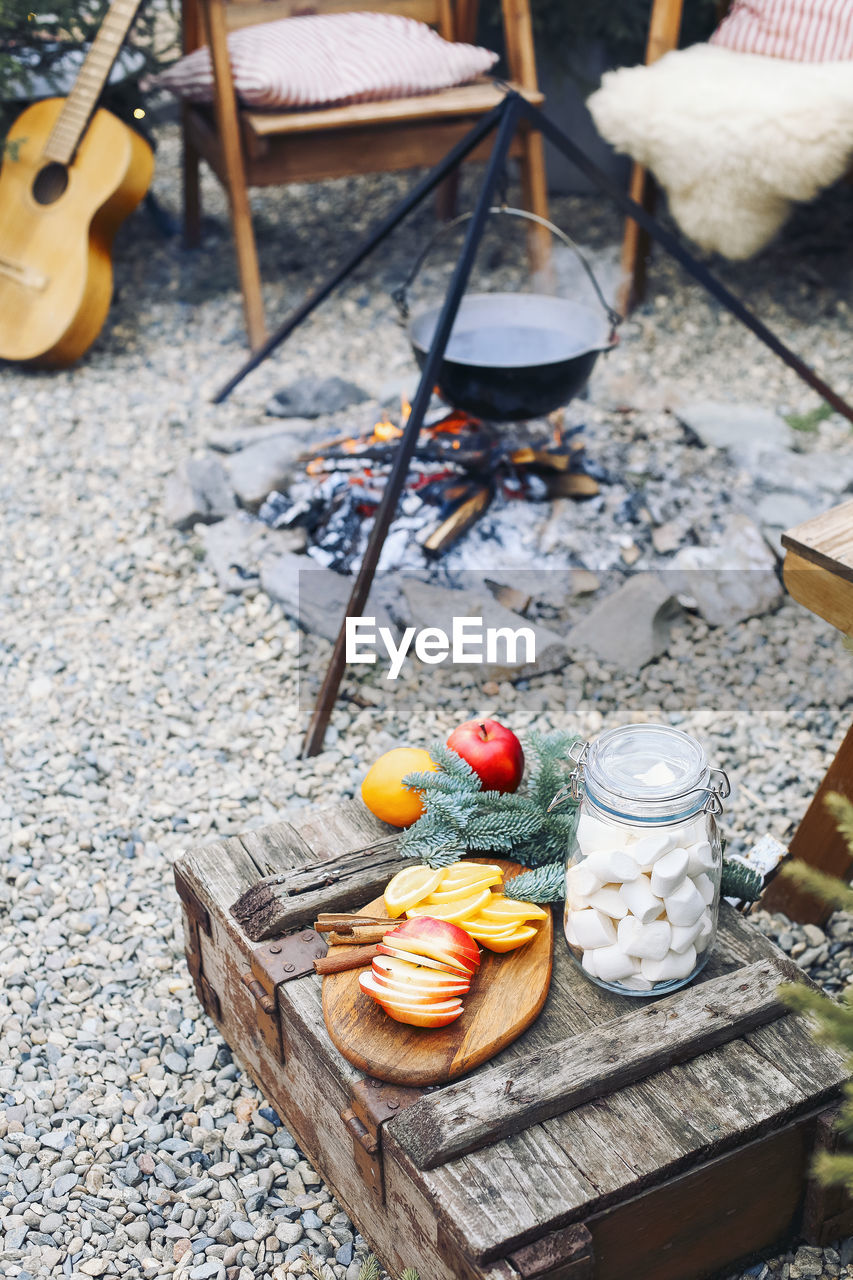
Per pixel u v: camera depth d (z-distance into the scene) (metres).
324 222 3.99
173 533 2.63
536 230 3.42
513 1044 1.20
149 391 3.13
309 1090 1.30
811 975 1.69
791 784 2.01
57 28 3.26
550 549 2.49
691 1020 1.19
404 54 3.15
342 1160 1.28
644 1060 1.15
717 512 2.59
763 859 1.67
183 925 1.55
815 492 2.62
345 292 3.58
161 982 1.69
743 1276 1.29
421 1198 1.09
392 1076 1.15
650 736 1.24
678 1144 1.10
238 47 3.11
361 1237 1.37
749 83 2.79
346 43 3.16
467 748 1.48
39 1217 1.39
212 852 1.46
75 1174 1.44
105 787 2.03
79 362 3.28
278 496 2.60
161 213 3.86
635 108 2.87
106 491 2.76
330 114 3.04
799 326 3.35
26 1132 1.49
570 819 1.35
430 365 2.06
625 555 2.49
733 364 3.18
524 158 3.32
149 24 3.45
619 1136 1.11
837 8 2.94
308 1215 1.39
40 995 1.67
